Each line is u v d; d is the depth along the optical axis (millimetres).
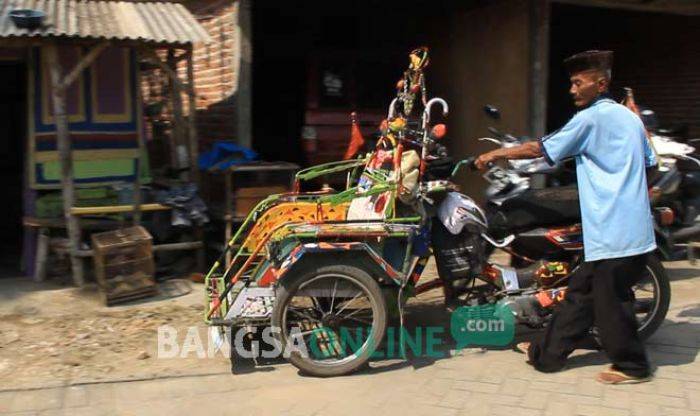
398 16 9984
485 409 3719
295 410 3742
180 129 6746
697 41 9953
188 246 6004
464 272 4438
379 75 8836
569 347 4098
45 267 6004
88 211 5648
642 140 3945
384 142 4508
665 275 4516
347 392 3959
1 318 5109
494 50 8266
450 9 9086
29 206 6188
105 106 6324
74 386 4059
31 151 6137
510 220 4496
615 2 8242
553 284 4445
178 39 5730
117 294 5414
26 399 3887
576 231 4375
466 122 8836
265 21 9906
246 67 6840
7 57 6238
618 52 11289
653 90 10734
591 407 3717
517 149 4113
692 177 6371
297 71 9820
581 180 3973
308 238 4062
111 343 4699
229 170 6012
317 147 8289
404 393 3932
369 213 4332
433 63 9516
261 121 9516
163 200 5953
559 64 12039
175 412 3746
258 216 4715
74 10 5953
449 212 4367
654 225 4703
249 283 4191
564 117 11938
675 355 4438
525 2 7734
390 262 4273
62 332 4883
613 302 3896
